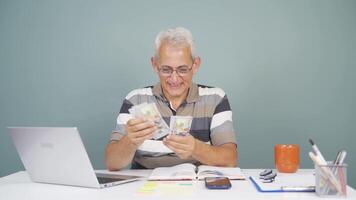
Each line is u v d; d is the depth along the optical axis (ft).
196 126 6.08
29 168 4.42
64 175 4.17
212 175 4.52
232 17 7.98
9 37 8.21
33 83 8.16
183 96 6.17
